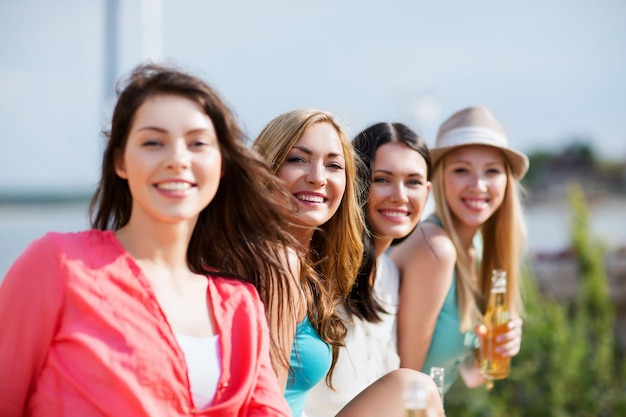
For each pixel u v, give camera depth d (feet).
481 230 11.80
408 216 9.63
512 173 11.43
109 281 5.90
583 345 18.16
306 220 8.29
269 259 7.16
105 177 6.41
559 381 17.42
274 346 7.42
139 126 6.01
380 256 9.99
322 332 8.35
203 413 6.00
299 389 8.34
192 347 6.13
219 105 6.26
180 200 6.06
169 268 6.33
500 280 10.69
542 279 21.65
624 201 51.93
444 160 11.16
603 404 17.69
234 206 6.83
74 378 5.71
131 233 6.26
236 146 6.43
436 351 10.78
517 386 17.60
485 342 10.59
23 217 90.27
